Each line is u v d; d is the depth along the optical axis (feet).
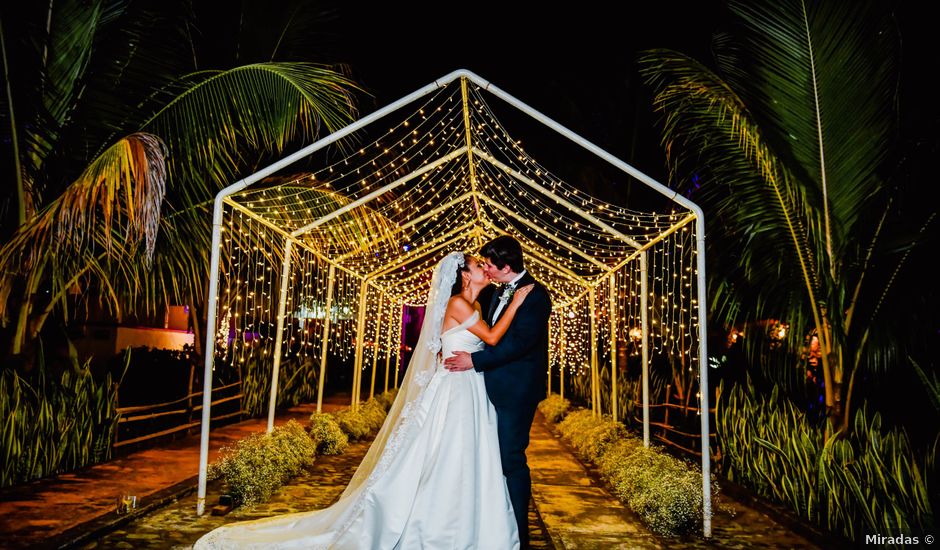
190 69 24.03
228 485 18.49
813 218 20.54
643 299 25.30
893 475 15.78
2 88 19.72
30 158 21.11
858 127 20.03
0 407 19.90
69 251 22.81
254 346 42.06
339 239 29.55
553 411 42.78
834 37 19.83
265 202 25.03
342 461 26.68
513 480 14.15
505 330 14.61
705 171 23.82
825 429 21.02
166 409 30.53
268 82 22.50
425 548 13.52
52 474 21.22
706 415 17.54
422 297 48.16
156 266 25.46
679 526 17.17
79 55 21.76
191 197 25.46
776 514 18.72
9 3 19.20
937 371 20.62
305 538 13.99
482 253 14.99
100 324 39.37
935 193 19.69
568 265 36.19
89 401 23.39
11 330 22.63
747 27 20.98
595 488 23.32
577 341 44.80
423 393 14.66
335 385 62.44
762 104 21.18
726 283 24.13
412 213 28.76
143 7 22.11
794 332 22.06
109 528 15.69
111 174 17.33
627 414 36.58
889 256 20.47
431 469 13.92
